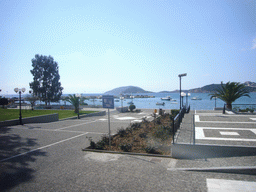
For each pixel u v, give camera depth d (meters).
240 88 23.27
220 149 7.12
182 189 4.93
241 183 5.18
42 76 49.47
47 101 50.69
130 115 26.92
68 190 5.02
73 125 17.19
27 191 5.01
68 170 6.45
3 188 5.19
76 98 28.83
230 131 10.03
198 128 11.05
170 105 97.81
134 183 5.36
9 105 44.25
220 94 24.69
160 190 4.91
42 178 5.82
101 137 11.39
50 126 16.45
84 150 8.93
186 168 6.32
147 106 91.19
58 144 10.14
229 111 19.31
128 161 7.32
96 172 6.23
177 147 7.57
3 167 6.79
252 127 10.87
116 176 5.88
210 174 5.84
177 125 10.90
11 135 12.51
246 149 6.86
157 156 7.86
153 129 13.22
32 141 10.84
